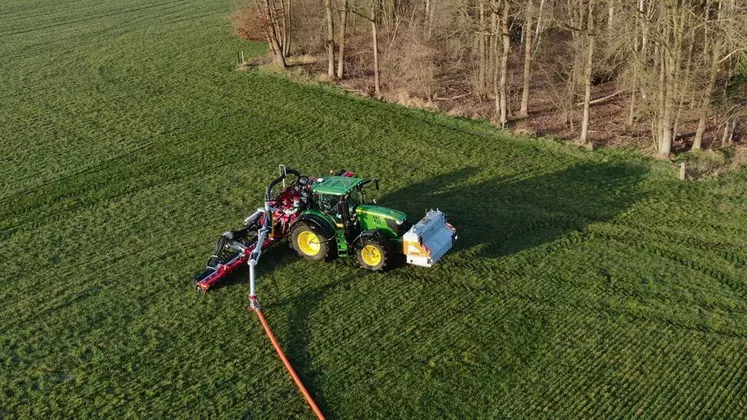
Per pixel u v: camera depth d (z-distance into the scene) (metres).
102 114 28.17
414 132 25.48
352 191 16.78
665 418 11.85
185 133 25.81
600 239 17.70
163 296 15.58
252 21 39.09
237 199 20.31
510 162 22.67
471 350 13.59
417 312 14.77
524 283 15.75
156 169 22.66
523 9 26.61
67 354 13.77
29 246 18.00
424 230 15.57
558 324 14.33
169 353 13.71
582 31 24.06
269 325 14.51
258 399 12.47
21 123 27.27
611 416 11.91
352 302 15.17
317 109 28.11
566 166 22.33
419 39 32.69
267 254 17.19
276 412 12.16
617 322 14.36
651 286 15.57
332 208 16.41
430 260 15.48
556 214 19.05
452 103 29.12
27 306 15.36
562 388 12.58
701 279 15.84
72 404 12.45
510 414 12.01
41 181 21.91
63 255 17.48
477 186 20.89
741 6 21.77
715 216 18.83
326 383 12.86
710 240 17.59
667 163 22.14
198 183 21.52
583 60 25.30
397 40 33.31
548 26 27.38
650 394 12.40
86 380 13.04
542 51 32.06
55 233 18.66
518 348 13.63
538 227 18.34
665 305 14.88
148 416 12.12
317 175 21.81
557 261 16.64
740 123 25.20
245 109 28.34
